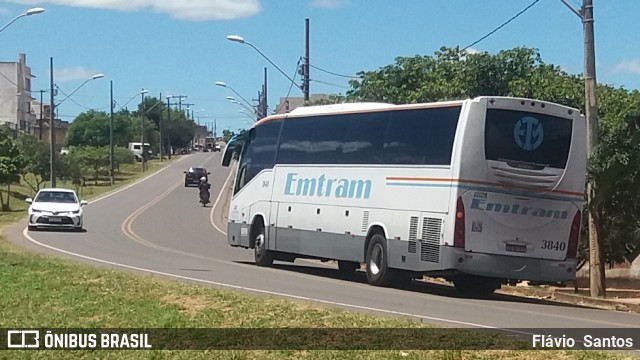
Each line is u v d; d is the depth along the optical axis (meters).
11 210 54.81
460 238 18.09
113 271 18.50
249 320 12.09
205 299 14.07
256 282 19.22
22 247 26.52
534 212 18.52
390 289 19.70
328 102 52.06
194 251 30.52
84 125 130.00
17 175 58.16
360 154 21.34
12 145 56.34
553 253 18.70
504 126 18.30
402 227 19.52
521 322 14.12
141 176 93.75
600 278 21.33
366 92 43.91
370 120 21.17
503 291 24.88
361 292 18.31
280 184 24.64
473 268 18.14
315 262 30.48
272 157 25.31
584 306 19.19
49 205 36.28
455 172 18.22
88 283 15.93
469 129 18.16
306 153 23.64
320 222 22.56
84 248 28.14
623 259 23.98
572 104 36.53
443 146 18.64
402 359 9.72
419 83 43.06
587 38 20.97
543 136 18.56
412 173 19.44
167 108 146.38
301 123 24.11
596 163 20.39
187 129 163.62
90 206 54.72
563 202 18.73
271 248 24.77
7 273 17.28
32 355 10.52
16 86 117.69
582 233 23.64
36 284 15.61
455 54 43.50
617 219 22.44
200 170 78.62
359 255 21.02
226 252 31.09
